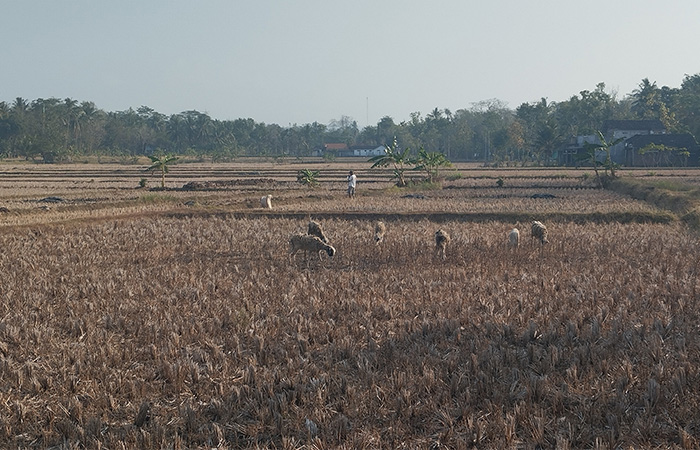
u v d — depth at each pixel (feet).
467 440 28.96
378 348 40.19
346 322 45.88
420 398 33.01
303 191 167.73
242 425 31.35
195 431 31.17
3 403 33.50
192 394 34.78
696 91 437.17
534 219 103.24
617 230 89.66
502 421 29.81
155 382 36.17
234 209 120.57
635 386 33.24
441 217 106.93
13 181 234.99
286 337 43.01
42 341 42.78
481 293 52.60
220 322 45.44
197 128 613.52
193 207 125.08
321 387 34.17
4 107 522.88
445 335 42.78
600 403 31.48
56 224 99.55
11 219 105.60
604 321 43.91
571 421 30.04
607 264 64.75
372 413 31.83
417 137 581.53
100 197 153.89
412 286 56.24
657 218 100.48
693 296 49.60
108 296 54.75
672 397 31.53
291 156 597.11
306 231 93.97
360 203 132.26
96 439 30.09
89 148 535.60
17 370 37.11
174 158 188.75
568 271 61.31
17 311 49.44
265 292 54.95
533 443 28.50
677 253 69.46
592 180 204.95
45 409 32.94
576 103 444.14
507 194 155.43
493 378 34.83
